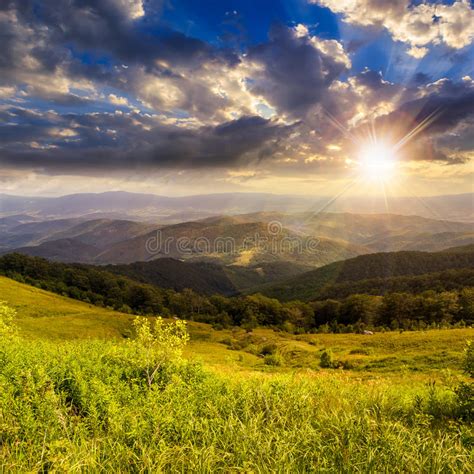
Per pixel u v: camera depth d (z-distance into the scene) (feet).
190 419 18.62
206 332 312.29
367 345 214.28
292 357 200.13
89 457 13.99
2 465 13.44
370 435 17.15
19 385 20.29
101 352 31.78
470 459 15.40
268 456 14.96
